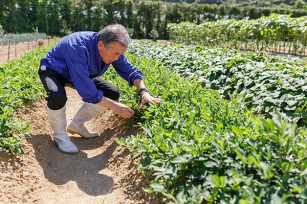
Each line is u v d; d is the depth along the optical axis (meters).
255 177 2.60
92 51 3.89
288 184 2.37
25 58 9.16
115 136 4.54
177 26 19.30
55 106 4.12
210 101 4.09
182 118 3.66
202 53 8.16
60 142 4.33
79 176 3.76
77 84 3.83
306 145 2.59
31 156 3.90
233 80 5.55
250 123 3.23
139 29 31.28
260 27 12.48
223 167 2.71
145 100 4.20
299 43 12.36
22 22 31.80
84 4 31.91
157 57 8.86
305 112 4.12
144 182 3.18
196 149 2.79
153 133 3.47
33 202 3.21
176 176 2.81
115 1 31.28
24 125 4.02
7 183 3.28
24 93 5.14
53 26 31.81
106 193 3.40
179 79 5.35
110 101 3.91
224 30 15.13
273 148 2.69
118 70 4.48
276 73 5.19
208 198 2.43
